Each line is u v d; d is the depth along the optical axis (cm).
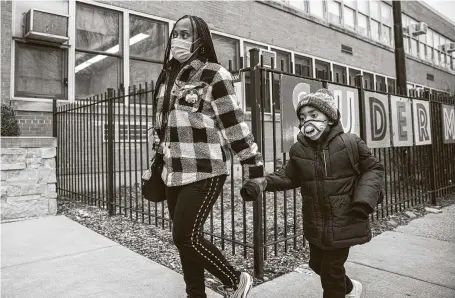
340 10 1408
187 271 198
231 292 195
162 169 205
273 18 1117
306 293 248
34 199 493
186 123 184
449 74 2122
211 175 182
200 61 190
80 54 741
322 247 189
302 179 201
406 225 440
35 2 672
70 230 424
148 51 840
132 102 777
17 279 279
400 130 507
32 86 675
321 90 200
